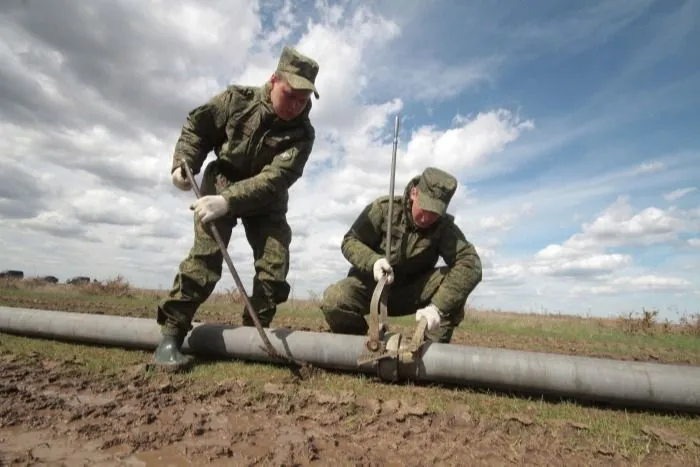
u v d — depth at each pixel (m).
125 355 4.13
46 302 8.09
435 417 2.98
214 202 3.61
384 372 3.55
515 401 3.35
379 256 3.96
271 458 2.29
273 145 3.88
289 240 4.41
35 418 2.65
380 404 3.11
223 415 2.83
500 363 3.37
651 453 2.59
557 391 3.31
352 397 3.19
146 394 3.12
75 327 4.44
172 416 2.77
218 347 3.97
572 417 3.08
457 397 3.38
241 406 2.98
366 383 3.59
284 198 4.35
